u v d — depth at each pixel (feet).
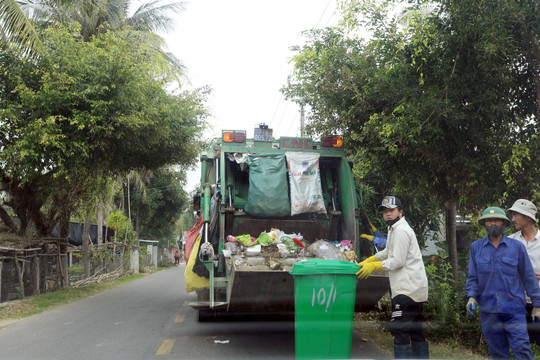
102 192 53.72
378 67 24.73
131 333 23.65
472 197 21.77
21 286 38.11
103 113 36.29
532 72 20.57
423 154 21.09
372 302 20.47
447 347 19.36
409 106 20.16
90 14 51.52
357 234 21.43
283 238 20.84
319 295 14.94
